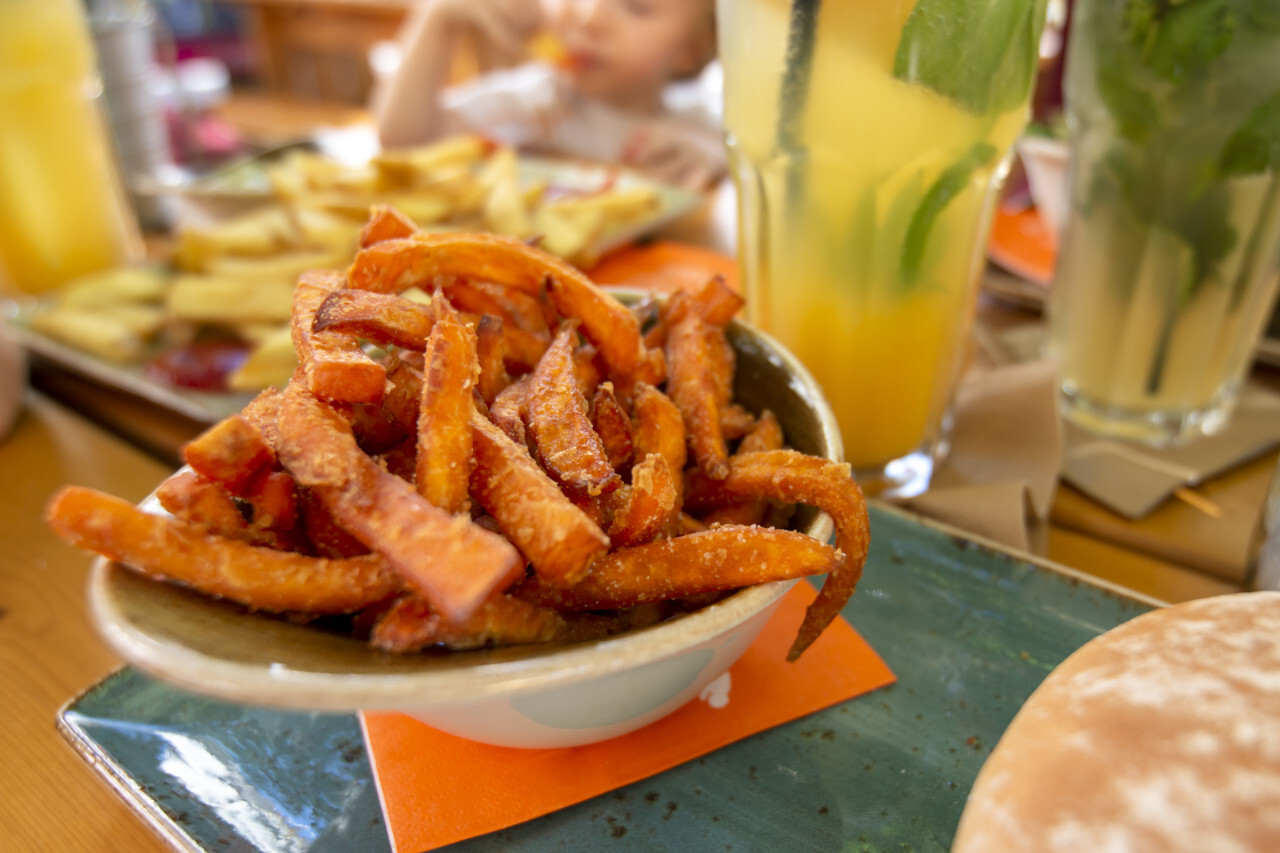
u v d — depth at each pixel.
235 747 0.19
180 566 0.15
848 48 0.22
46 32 0.42
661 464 0.17
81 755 0.19
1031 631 0.22
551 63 0.85
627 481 0.19
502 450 0.16
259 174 0.56
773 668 0.21
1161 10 0.25
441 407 0.16
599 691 0.16
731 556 0.16
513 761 0.19
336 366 0.16
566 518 0.15
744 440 0.21
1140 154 0.28
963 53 0.22
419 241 0.20
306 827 0.18
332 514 0.15
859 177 0.24
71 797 0.19
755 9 0.24
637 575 0.16
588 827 0.18
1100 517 0.27
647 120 0.80
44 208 0.45
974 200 0.26
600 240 0.43
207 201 0.49
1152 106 0.27
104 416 0.35
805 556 0.16
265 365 0.33
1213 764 0.12
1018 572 0.23
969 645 0.22
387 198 0.44
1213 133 0.26
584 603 0.17
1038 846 0.12
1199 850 0.11
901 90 0.23
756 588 0.16
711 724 0.20
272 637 0.15
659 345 0.23
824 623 0.18
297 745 0.20
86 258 0.47
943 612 0.22
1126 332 0.30
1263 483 0.29
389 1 1.17
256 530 0.16
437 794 0.18
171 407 0.33
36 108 0.43
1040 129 0.40
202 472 0.15
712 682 0.20
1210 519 0.27
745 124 0.26
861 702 0.20
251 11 1.29
